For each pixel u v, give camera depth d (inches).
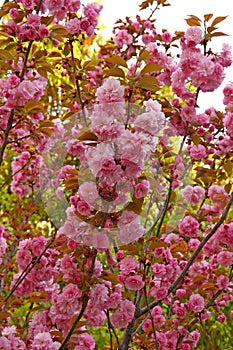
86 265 109.8
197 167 152.8
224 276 144.9
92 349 122.6
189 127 150.3
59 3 140.5
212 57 147.7
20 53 147.2
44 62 139.2
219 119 153.3
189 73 144.6
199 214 156.7
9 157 290.7
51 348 118.8
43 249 131.6
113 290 117.8
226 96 149.7
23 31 138.4
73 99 159.3
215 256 149.6
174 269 134.4
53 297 120.6
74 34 152.2
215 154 157.3
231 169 153.4
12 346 124.4
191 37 143.9
